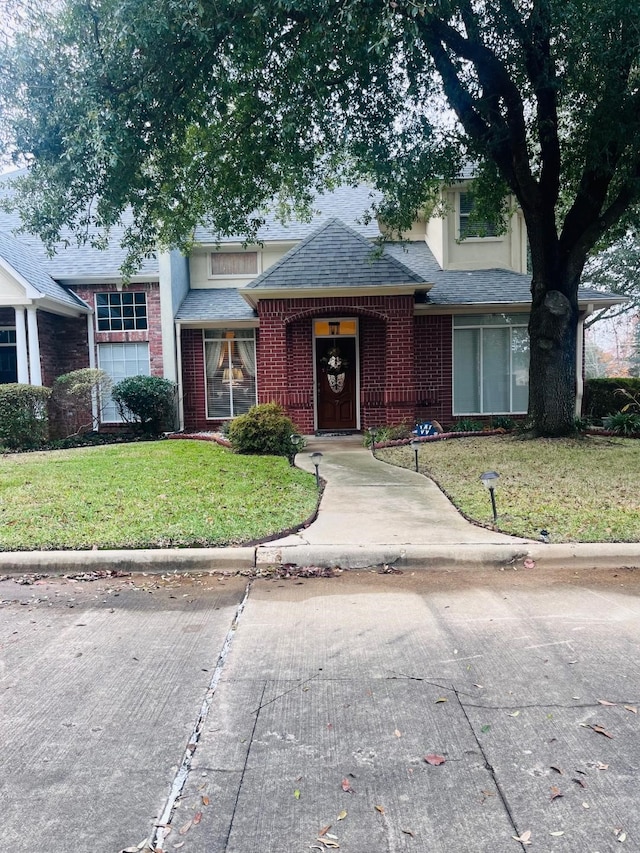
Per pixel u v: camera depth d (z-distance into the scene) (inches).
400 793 92.8
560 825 85.7
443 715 113.8
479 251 599.5
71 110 281.6
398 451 436.5
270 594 180.1
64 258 619.2
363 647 143.3
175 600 176.4
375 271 502.3
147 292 597.0
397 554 204.2
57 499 278.1
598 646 142.1
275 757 102.1
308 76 310.8
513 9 317.4
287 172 400.5
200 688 125.4
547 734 107.2
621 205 402.9
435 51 346.6
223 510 256.5
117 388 555.5
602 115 343.9
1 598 179.5
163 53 281.0
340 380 571.8
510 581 188.9
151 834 85.0
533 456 383.2
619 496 274.5
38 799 92.4
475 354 560.4
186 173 410.3
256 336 597.9
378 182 408.2
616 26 294.7
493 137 394.0
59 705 119.4
